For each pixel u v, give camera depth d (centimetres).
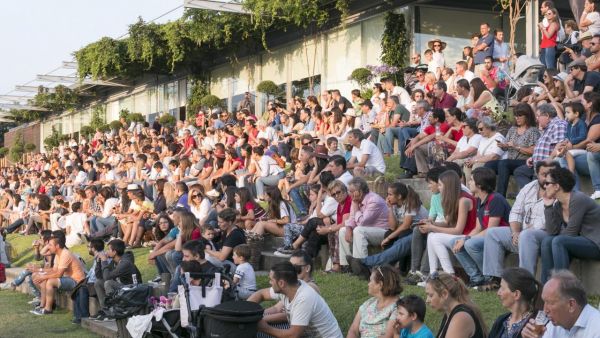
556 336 514
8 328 1155
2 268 1564
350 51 2270
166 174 1864
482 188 838
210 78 2961
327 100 1930
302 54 2469
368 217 961
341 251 988
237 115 2261
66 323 1187
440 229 856
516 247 799
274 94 2595
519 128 1055
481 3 2127
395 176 1300
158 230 1455
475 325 574
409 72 1850
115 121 3244
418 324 620
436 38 2089
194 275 826
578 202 726
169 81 3209
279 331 750
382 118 1588
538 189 796
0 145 5766
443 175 866
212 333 758
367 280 933
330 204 1046
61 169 2677
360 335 713
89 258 1590
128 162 2103
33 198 2269
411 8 2077
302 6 2216
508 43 2130
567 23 1566
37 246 1783
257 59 2691
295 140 1775
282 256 1087
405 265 935
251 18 2362
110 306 1012
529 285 557
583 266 763
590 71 1180
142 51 2783
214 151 1770
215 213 1258
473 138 1116
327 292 914
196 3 2273
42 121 4497
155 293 1100
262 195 1509
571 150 974
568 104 984
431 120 1228
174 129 2767
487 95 1341
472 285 835
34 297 1416
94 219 1736
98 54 2909
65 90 3722
